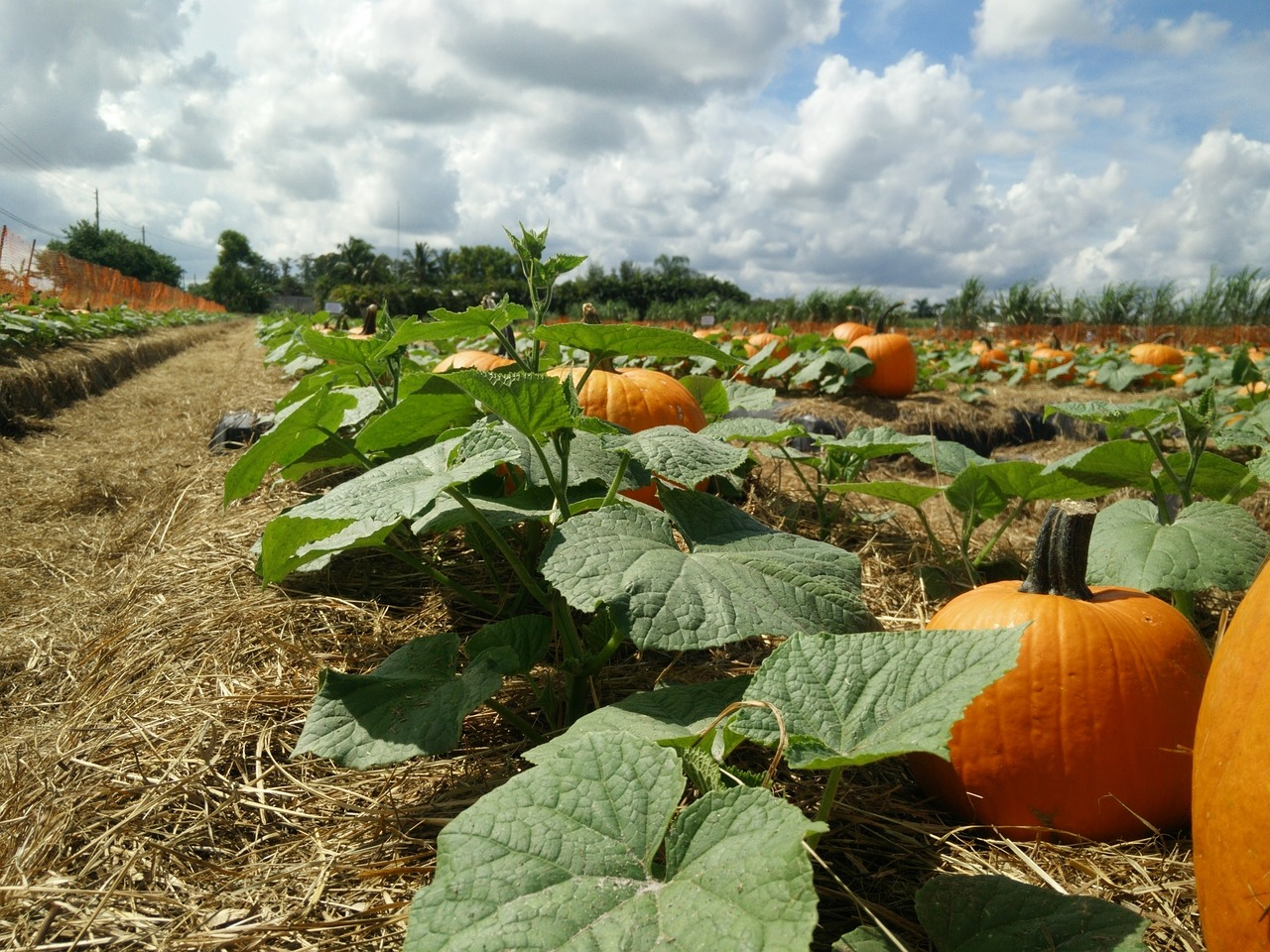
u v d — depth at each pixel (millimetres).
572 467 2168
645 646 1422
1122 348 14516
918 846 1637
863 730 1217
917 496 2914
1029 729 1629
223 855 1643
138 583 3244
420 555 2949
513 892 1035
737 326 20328
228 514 3826
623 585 1518
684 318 28203
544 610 2537
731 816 1087
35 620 3301
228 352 19656
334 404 2301
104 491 5285
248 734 2010
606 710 1654
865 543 3492
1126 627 1693
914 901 1391
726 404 3914
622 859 1079
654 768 1182
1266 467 2238
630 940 953
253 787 1826
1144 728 1613
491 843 1099
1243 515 2105
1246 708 1084
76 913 1477
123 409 9414
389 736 1607
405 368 4191
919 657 1280
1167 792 1644
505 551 1954
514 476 2635
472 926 995
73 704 2430
